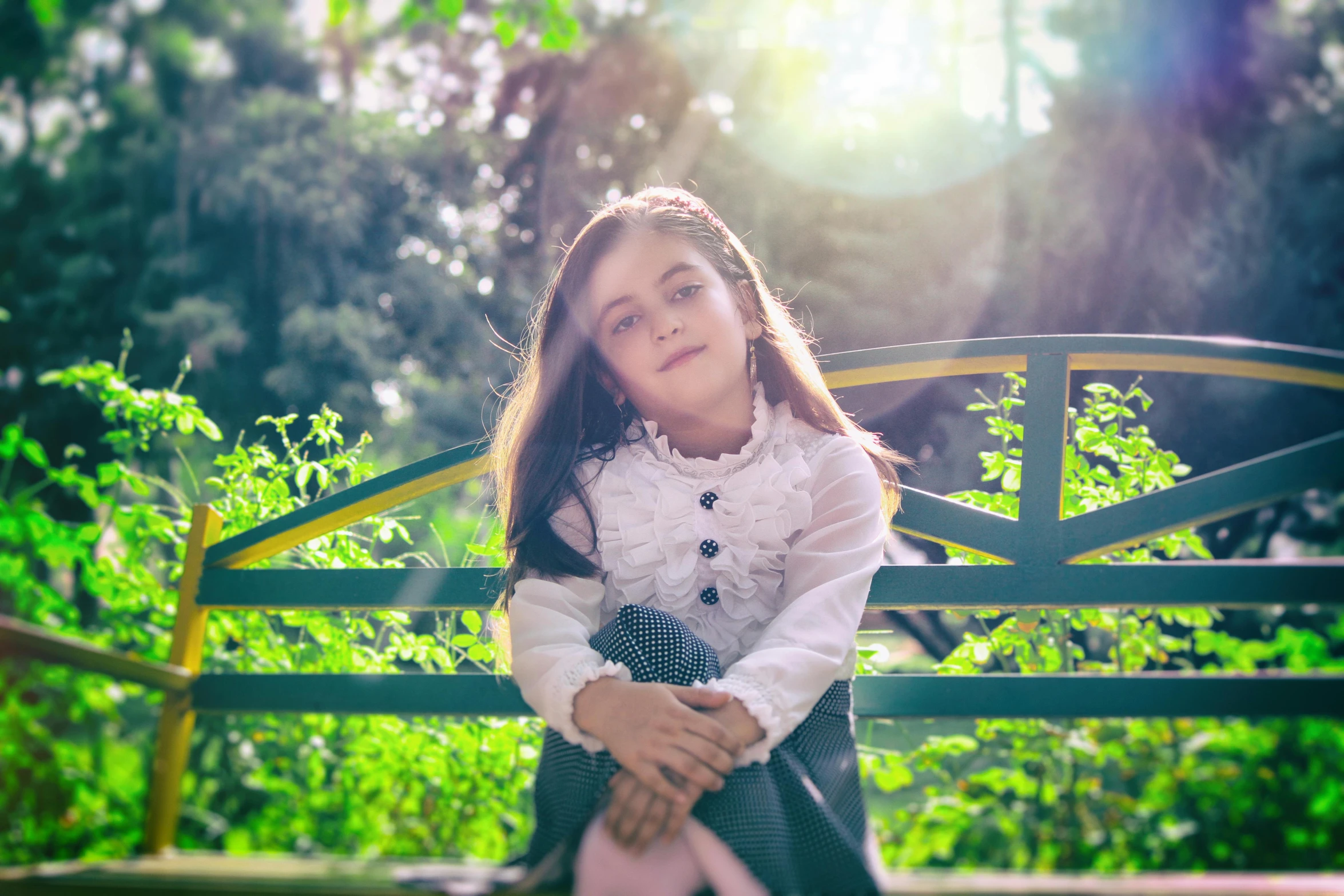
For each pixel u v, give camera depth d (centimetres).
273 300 678
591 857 111
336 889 109
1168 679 147
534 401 163
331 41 782
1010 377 220
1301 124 609
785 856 111
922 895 105
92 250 697
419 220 744
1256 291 570
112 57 754
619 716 118
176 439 496
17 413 616
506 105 788
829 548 143
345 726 199
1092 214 611
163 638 203
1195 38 618
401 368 678
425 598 167
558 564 146
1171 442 500
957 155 668
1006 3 680
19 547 222
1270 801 172
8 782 164
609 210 163
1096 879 110
